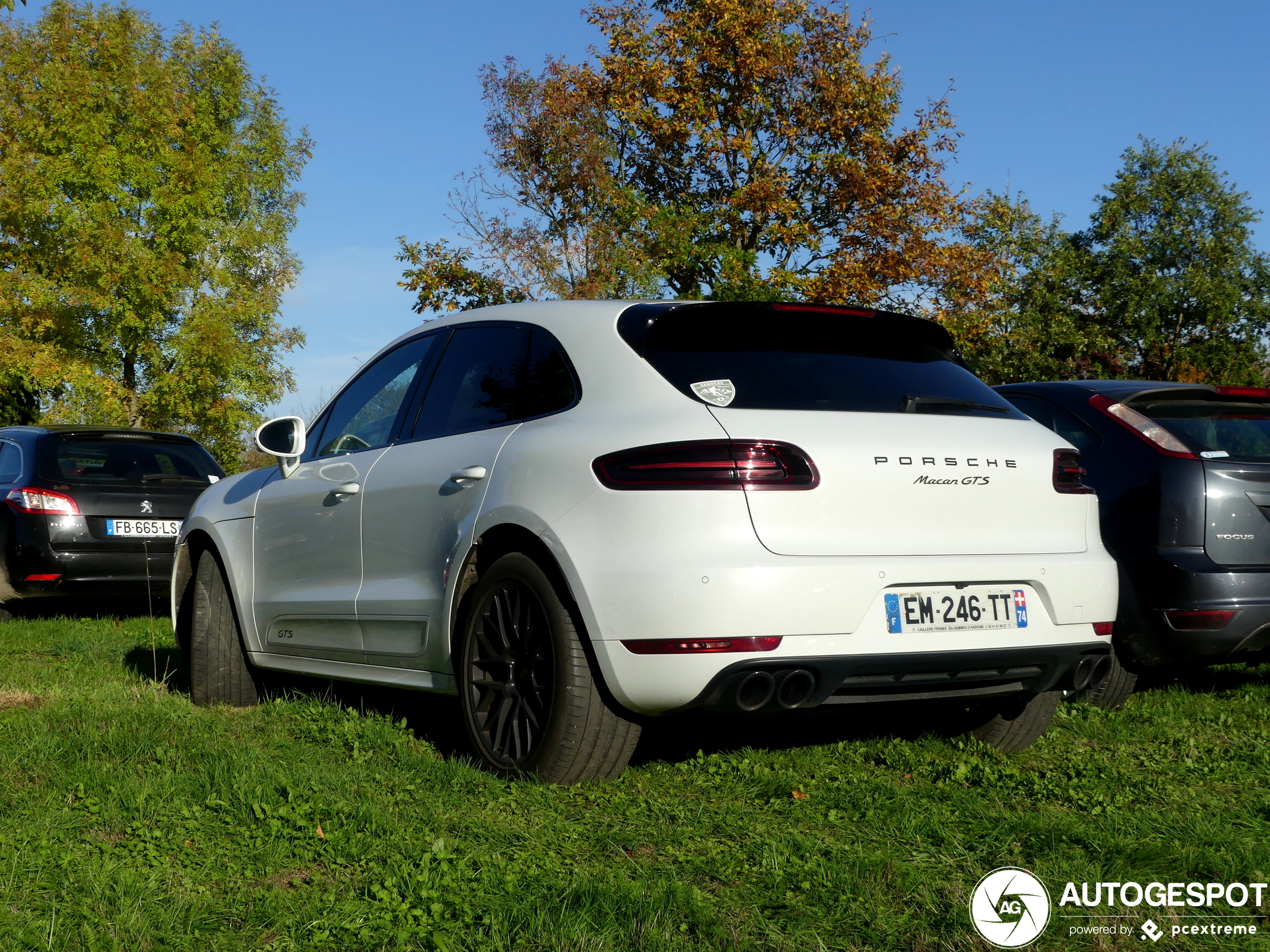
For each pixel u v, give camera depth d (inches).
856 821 135.0
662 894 104.4
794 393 144.7
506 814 136.0
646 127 1124.5
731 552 132.1
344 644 189.9
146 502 390.9
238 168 1138.7
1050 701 171.2
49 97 1045.2
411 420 185.8
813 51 1163.9
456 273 963.3
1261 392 226.2
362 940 96.9
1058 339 1393.9
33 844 118.9
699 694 132.6
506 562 152.6
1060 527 153.5
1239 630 200.5
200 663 218.2
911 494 141.2
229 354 1075.9
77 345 1067.9
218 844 122.4
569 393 154.3
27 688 227.1
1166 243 1647.4
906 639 137.4
